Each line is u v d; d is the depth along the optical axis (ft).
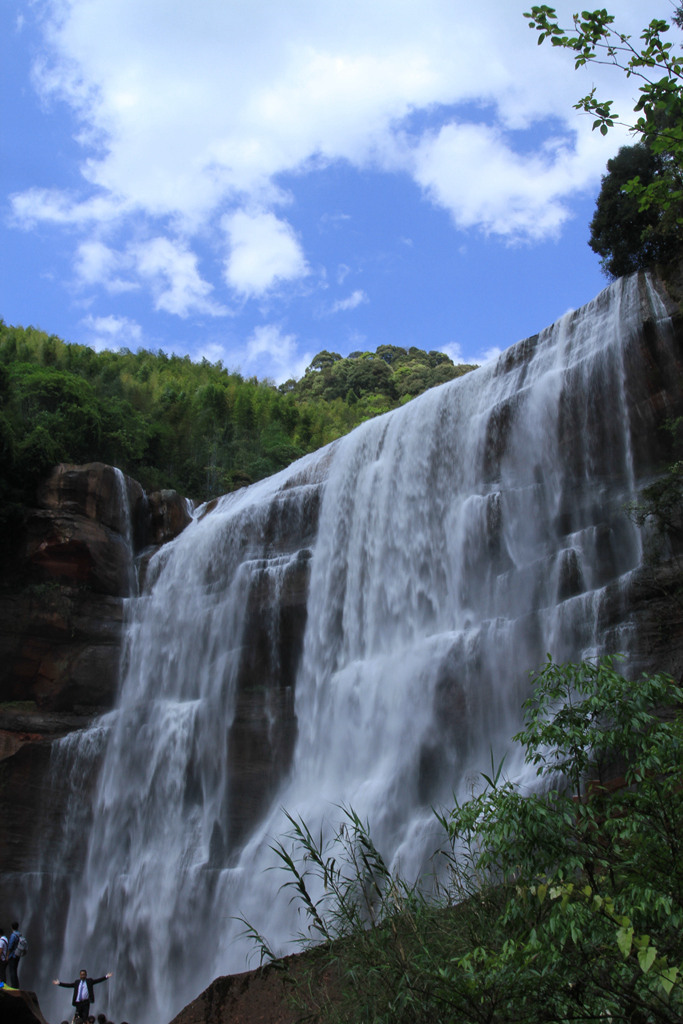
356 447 96.07
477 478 79.05
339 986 28.04
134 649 101.04
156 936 79.92
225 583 98.58
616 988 18.06
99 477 104.27
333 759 78.33
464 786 64.13
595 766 22.85
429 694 70.18
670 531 58.59
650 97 29.30
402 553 83.35
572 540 66.69
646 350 67.10
